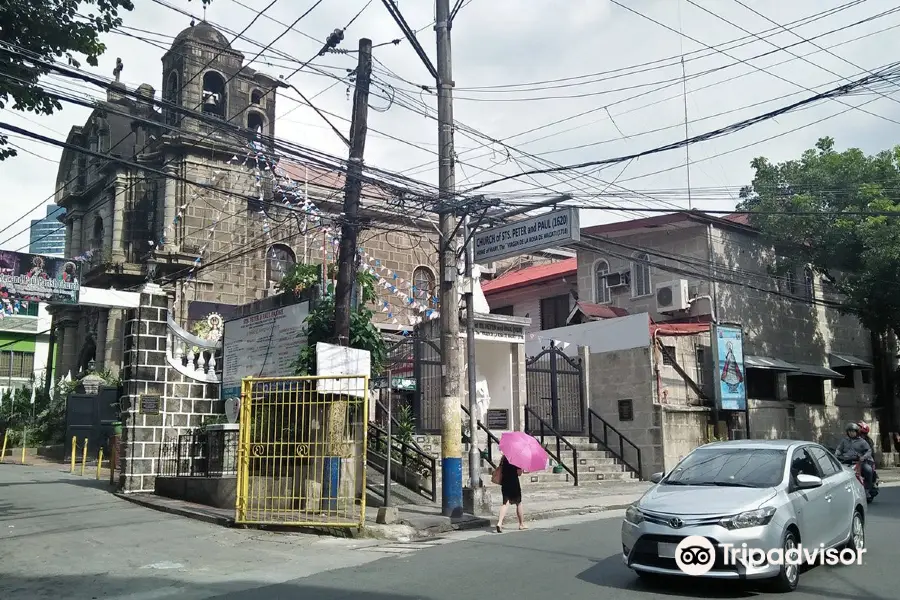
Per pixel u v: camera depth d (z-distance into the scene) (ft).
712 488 28.37
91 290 83.41
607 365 78.18
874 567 30.58
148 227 101.91
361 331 54.70
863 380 100.27
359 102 49.62
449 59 50.08
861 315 87.51
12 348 157.48
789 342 90.68
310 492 42.68
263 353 56.80
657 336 75.15
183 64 100.58
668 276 87.56
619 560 32.27
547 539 38.58
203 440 54.90
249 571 31.94
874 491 52.65
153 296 55.67
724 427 78.64
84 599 27.50
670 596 25.95
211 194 98.43
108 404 90.22
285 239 95.40
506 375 74.02
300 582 29.40
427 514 45.42
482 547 36.52
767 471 29.32
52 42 37.96
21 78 37.06
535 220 48.62
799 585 27.45
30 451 99.19
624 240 92.22
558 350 77.66
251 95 104.94
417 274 111.45
